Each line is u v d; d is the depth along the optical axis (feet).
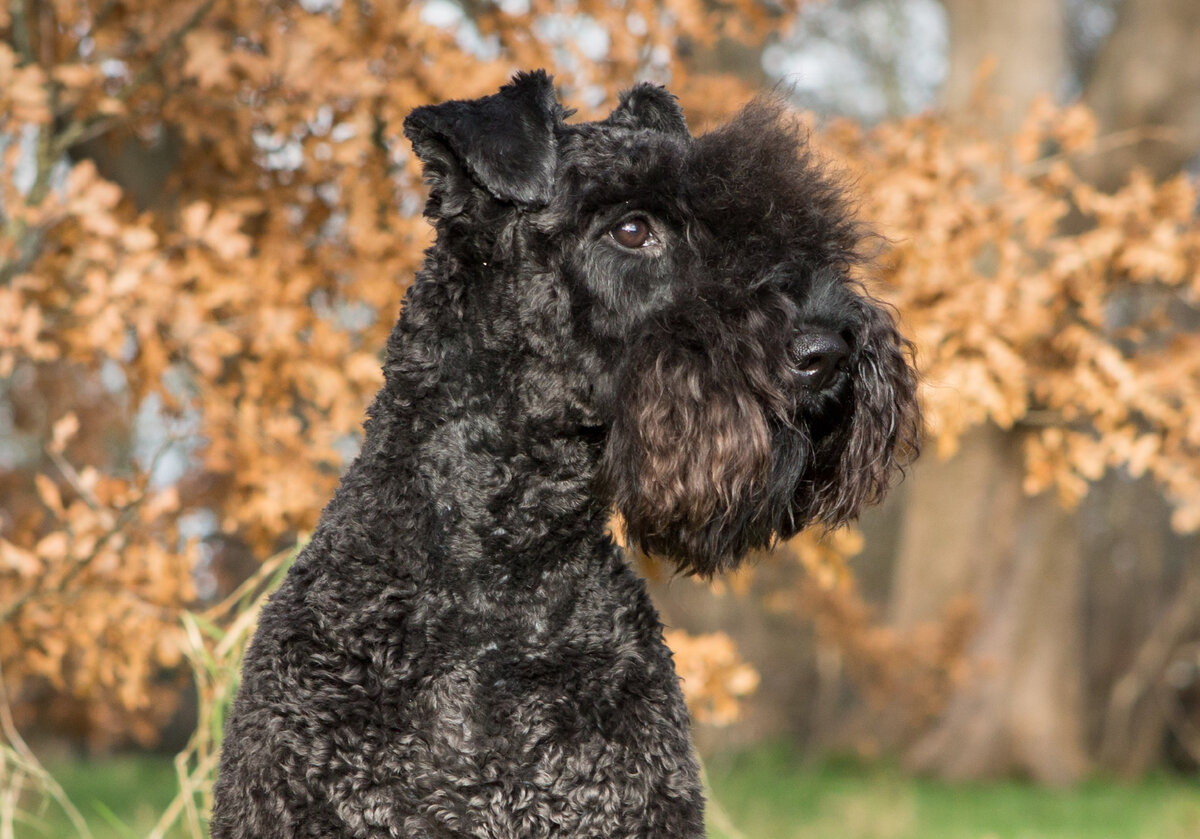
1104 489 86.74
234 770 12.22
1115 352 23.77
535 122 13.74
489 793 12.09
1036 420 25.44
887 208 23.07
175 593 22.58
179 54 24.47
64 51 24.04
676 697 13.08
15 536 23.71
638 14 25.08
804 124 17.29
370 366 22.70
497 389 13.34
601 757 12.20
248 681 12.46
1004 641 71.77
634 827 12.04
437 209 14.08
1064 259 24.08
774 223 13.87
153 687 37.68
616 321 13.50
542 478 13.29
